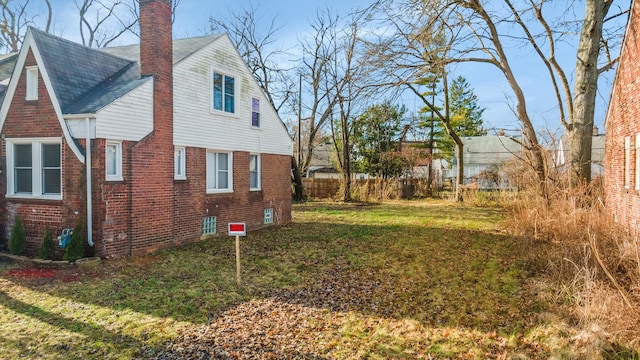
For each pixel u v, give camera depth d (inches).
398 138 1487.5
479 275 315.0
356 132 1443.2
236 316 230.1
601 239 300.2
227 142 523.5
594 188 472.4
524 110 582.6
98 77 420.5
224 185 530.0
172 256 386.9
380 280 308.0
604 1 529.7
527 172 593.6
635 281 224.5
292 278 314.8
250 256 396.2
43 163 375.6
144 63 412.2
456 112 1809.8
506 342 193.0
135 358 177.5
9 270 319.6
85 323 215.8
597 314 195.6
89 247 353.1
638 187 406.3
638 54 407.5
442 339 197.8
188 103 455.2
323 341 196.5
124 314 229.6
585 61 523.5
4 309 235.0
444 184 1547.7
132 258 369.7
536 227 421.7
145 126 395.5
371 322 221.1
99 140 347.9
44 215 368.5
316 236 523.5
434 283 296.4
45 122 365.4
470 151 1668.3
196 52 465.4
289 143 675.4
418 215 773.3
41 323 214.8
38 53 365.7
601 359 166.6
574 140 534.9
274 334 204.8
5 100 381.1
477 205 974.4
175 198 437.7
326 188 1210.0
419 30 524.1
